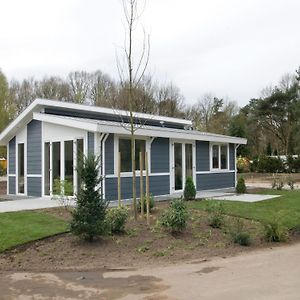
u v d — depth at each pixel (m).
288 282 6.36
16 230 9.29
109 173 14.43
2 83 37.44
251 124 52.88
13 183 17.73
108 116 18.28
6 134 17.47
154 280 6.57
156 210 12.06
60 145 15.34
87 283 6.45
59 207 12.33
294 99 48.97
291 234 10.43
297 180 33.00
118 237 9.20
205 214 11.55
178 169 18.00
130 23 10.92
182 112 50.22
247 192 18.70
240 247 8.96
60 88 49.22
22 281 6.57
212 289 6.05
